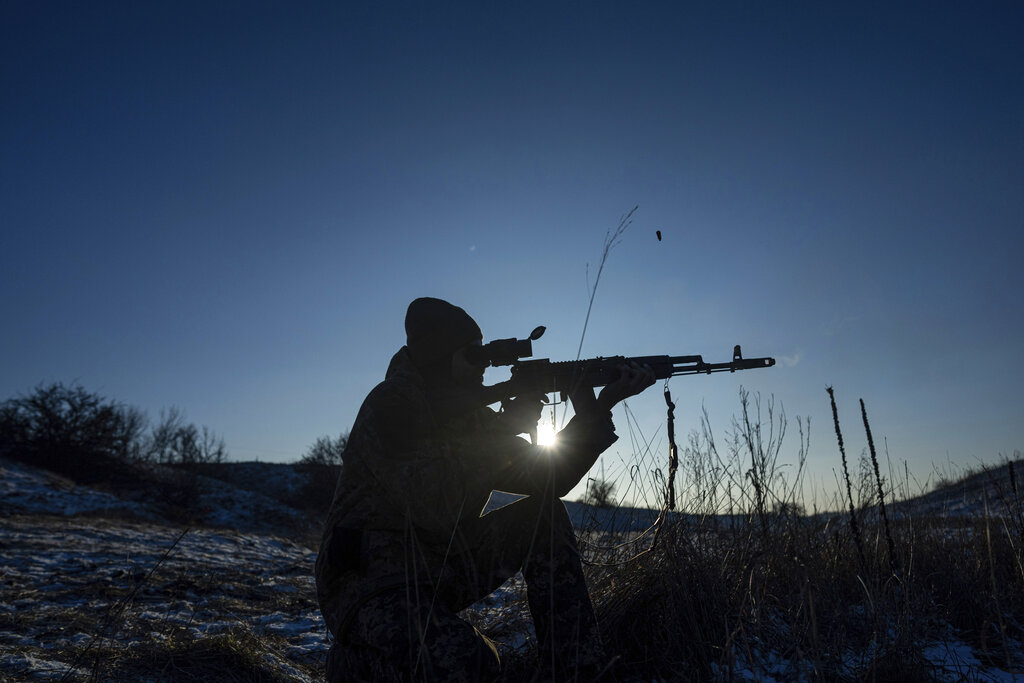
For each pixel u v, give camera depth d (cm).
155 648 333
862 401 411
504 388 236
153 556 767
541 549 253
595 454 230
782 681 262
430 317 236
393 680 187
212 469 3312
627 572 310
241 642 346
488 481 222
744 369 261
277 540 1221
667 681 270
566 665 246
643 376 239
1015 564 366
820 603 327
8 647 332
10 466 2169
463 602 232
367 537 208
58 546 784
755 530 360
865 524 409
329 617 209
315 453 3478
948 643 320
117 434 2806
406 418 217
